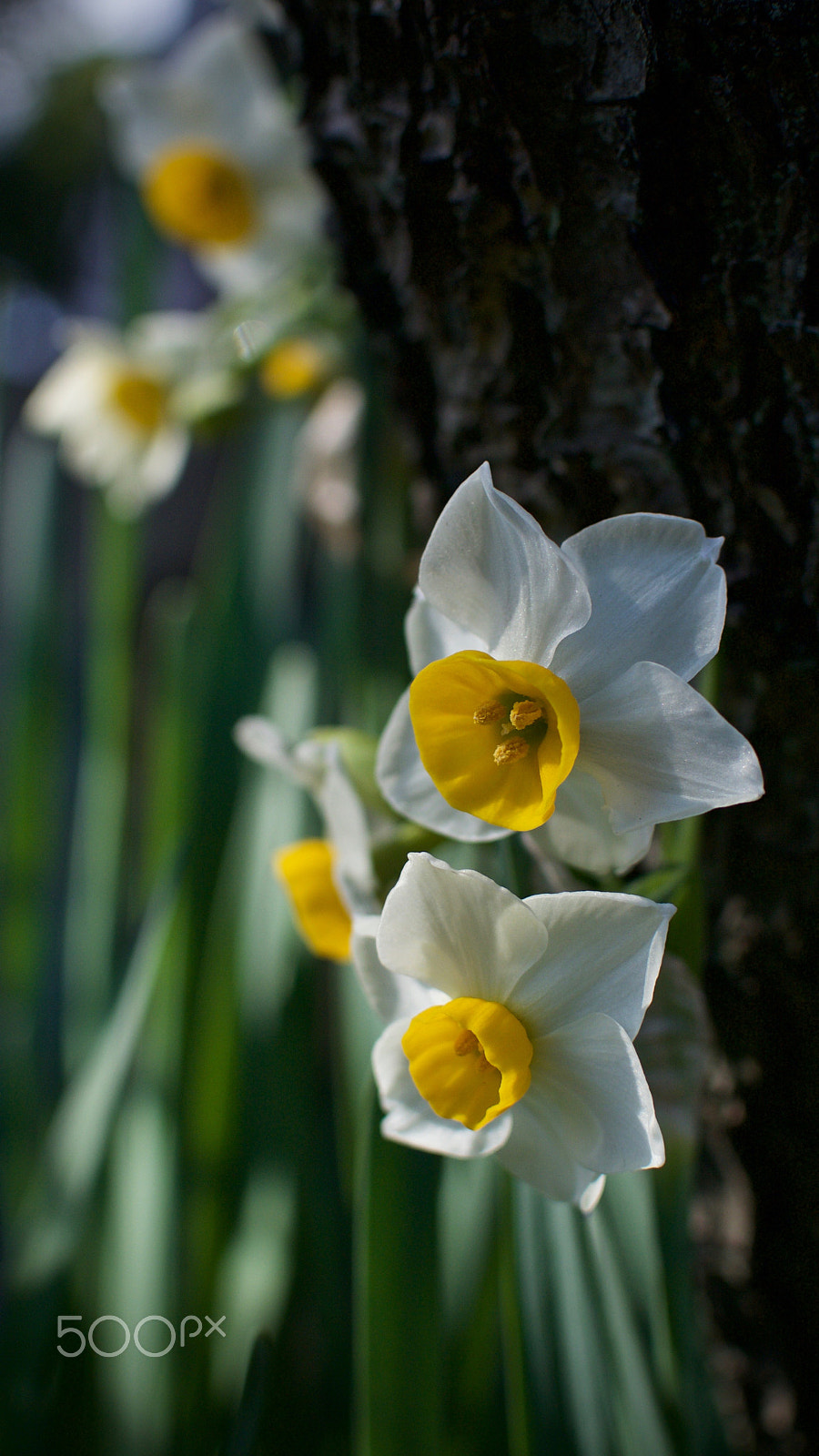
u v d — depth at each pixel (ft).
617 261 1.10
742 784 0.99
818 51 1.03
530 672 1.00
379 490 1.46
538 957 1.01
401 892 1.01
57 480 2.04
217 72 1.86
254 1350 1.16
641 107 1.06
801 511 1.10
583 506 1.16
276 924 1.52
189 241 2.00
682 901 1.07
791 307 1.07
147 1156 1.47
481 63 1.08
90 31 4.25
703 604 1.00
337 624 1.64
